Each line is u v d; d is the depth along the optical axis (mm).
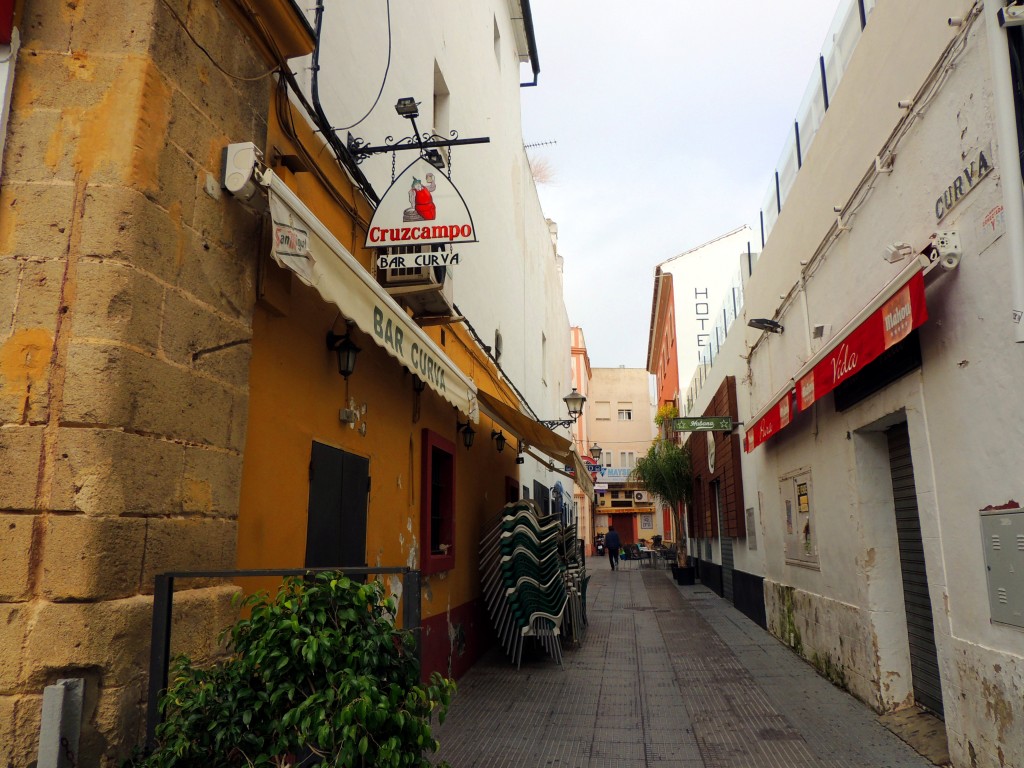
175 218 3352
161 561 3115
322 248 3986
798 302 8773
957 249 4730
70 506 2803
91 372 2902
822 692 7453
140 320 3084
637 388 54406
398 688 2467
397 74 7207
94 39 3262
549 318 21516
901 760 5301
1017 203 3955
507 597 9164
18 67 3232
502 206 13609
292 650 2453
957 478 4914
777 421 9289
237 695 2463
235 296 3801
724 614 14031
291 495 4508
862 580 6941
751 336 12094
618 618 13852
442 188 5602
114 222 3059
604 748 5746
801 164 8781
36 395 2912
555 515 10648
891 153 5762
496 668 9008
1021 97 4008
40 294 3010
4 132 3148
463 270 10000
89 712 2725
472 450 10008
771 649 10000
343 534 5344
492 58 13344
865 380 6641
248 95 4047
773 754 5516
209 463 3496
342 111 5660
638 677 8422
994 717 4449
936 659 5969
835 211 7066
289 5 4137
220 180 3715
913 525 6445
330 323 5227
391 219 5562
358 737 2297
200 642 3246
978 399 4586
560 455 11594
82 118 3176
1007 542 4270
